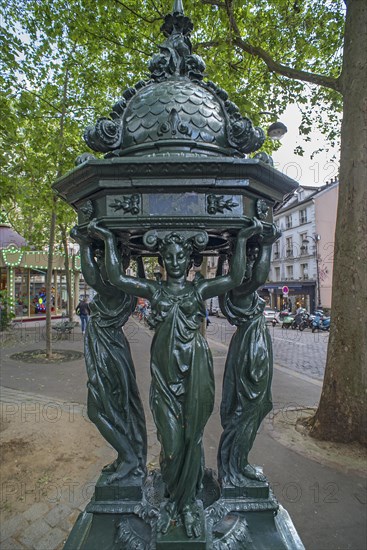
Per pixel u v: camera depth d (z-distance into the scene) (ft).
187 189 4.06
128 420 4.87
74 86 27.68
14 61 19.31
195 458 3.90
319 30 20.66
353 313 13.70
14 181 18.95
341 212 14.32
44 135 25.46
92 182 4.13
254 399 4.77
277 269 94.27
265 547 4.26
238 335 5.01
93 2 20.53
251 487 4.73
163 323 3.98
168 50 5.22
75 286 76.23
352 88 13.91
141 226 4.10
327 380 14.37
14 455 12.16
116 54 23.15
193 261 5.56
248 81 23.62
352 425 13.51
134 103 4.86
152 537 3.92
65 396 19.85
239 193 4.16
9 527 8.52
